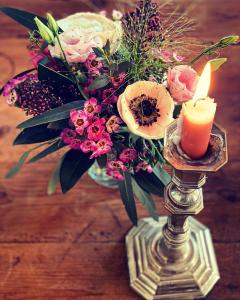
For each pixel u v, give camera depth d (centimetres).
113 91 37
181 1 60
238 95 54
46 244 48
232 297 45
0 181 51
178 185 34
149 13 37
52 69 39
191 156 31
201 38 57
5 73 56
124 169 39
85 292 46
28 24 42
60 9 61
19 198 50
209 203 50
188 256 47
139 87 35
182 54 41
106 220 49
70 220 49
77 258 47
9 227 49
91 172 50
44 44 38
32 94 37
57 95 38
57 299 45
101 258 47
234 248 47
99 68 37
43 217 49
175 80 35
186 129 30
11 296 45
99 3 61
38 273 46
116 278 46
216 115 53
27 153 43
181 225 41
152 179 42
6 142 53
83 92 38
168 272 46
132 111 36
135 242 48
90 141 37
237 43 47
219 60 35
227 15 59
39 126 40
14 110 54
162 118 36
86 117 36
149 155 38
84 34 38
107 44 37
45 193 50
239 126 53
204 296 45
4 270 47
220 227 48
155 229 49
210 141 32
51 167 51
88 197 50
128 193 41
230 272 46
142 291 45
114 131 37
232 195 50
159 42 37
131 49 38
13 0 61
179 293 45
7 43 58
